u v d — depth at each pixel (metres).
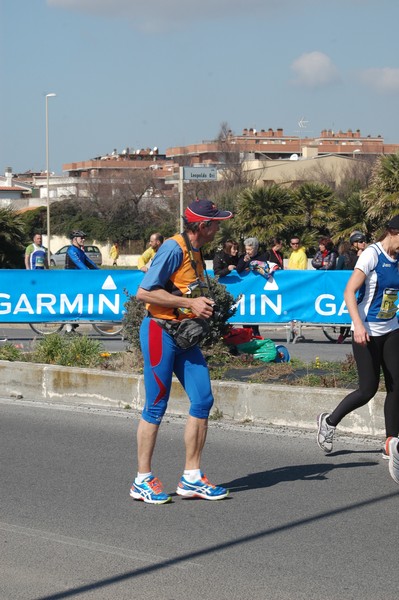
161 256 6.61
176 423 9.70
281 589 5.18
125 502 6.97
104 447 8.75
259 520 6.50
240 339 11.98
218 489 7.05
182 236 6.68
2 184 117.25
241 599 5.04
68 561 5.67
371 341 7.55
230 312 11.74
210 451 8.52
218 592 5.14
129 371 11.34
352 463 8.08
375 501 6.96
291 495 7.12
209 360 11.45
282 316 16.98
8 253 31.62
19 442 8.99
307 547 5.91
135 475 7.75
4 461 8.27
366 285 7.42
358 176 74.12
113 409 10.53
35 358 12.17
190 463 7.05
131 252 78.25
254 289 16.88
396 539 6.07
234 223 38.72
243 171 77.56
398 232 7.26
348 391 9.17
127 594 5.12
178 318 6.66
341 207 35.44
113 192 80.50
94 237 79.12
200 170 22.53
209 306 6.58
